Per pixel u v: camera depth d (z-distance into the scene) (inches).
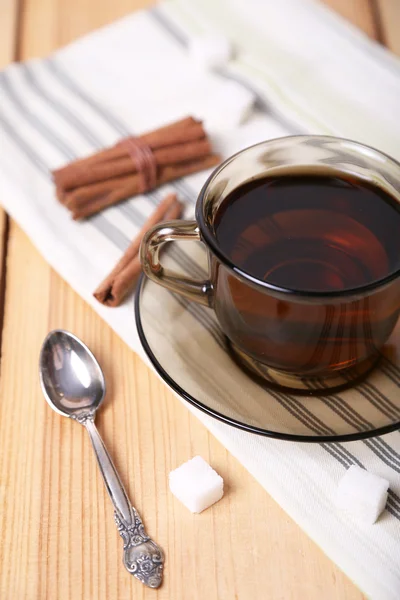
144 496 18.2
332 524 17.5
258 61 25.5
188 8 27.0
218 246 17.1
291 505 17.7
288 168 18.9
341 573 17.3
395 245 17.8
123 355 20.1
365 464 18.2
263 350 17.8
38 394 19.7
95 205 22.2
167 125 23.2
